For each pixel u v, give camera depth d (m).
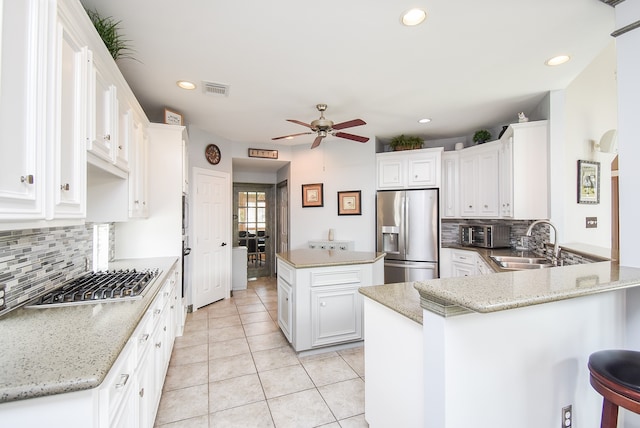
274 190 6.29
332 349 2.82
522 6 1.73
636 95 1.51
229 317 3.74
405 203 4.33
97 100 1.55
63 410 0.83
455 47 2.17
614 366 1.08
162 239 3.12
